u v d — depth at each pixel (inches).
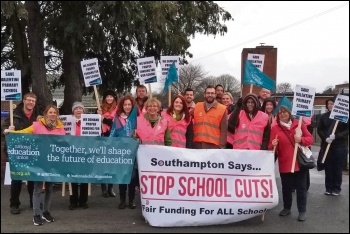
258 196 183.6
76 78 393.1
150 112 193.3
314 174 338.6
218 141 202.7
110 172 192.1
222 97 256.1
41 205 199.6
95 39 320.2
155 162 183.3
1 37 392.8
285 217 199.5
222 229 179.2
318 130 258.8
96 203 228.4
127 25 315.9
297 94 193.2
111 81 432.5
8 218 195.9
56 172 190.1
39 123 193.6
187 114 202.2
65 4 311.1
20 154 188.5
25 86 396.8
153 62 249.9
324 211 211.5
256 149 198.4
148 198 181.6
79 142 191.2
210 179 183.9
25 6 319.6
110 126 236.7
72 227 181.9
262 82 231.9
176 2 369.1
